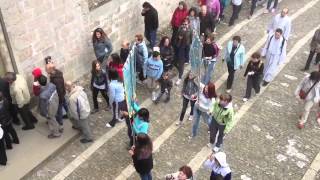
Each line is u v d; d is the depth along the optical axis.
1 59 10.12
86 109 9.69
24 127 10.57
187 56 12.86
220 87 12.34
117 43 13.46
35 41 10.58
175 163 9.84
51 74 10.03
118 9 12.89
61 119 10.31
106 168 9.73
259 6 16.72
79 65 12.38
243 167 9.76
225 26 15.38
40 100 9.64
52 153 9.94
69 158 10.00
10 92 9.81
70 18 11.31
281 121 11.11
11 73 9.63
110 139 10.50
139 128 8.89
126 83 9.15
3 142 9.30
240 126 10.91
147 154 8.05
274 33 11.75
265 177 9.52
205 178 9.47
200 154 10.09
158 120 11.11
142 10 13.58
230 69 11.61
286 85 12.39
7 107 9.43
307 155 10.10
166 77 11.30
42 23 10.56
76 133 10.46
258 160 9.95
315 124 11.04
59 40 11.27
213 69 12.07
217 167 7.63
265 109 11.50
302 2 17.08
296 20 15.70
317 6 16.75
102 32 11.65
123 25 13.41
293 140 10.52
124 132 10.70
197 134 10.66
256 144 10.38
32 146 10.09
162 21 15.17
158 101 11.66
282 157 10.04
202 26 13.45
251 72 11.19
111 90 10.05
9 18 9.67
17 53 10.25
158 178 9.48
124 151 10.17
